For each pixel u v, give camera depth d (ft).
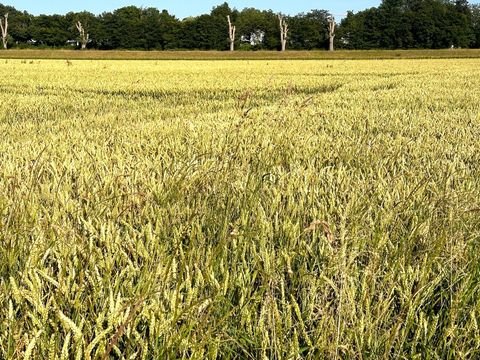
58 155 19.26
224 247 8.54
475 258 8.63
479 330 6.80
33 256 7.95
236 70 133.90
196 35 371.35
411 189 13.47
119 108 50.55
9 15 369.30
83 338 5.86
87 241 8.82
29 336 6.20
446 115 33.50
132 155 18.93
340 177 14.87
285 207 11.87
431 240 9.70
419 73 110.83
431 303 8.20
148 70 131.85
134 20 372.58
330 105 42.80
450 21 364.79
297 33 377.50
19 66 147.23
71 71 122.83
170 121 32.27
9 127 35.29
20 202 10.70
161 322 6.32
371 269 7.82
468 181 14.71
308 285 7.92
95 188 12.79
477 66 150.82
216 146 20.03
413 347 6.62
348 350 6.34
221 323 6.63
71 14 374.84
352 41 380.17
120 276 7.48
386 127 28.25
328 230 6.07
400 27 366.22
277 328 6.40
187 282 7.29
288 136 22.82
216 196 12.14
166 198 12.07
